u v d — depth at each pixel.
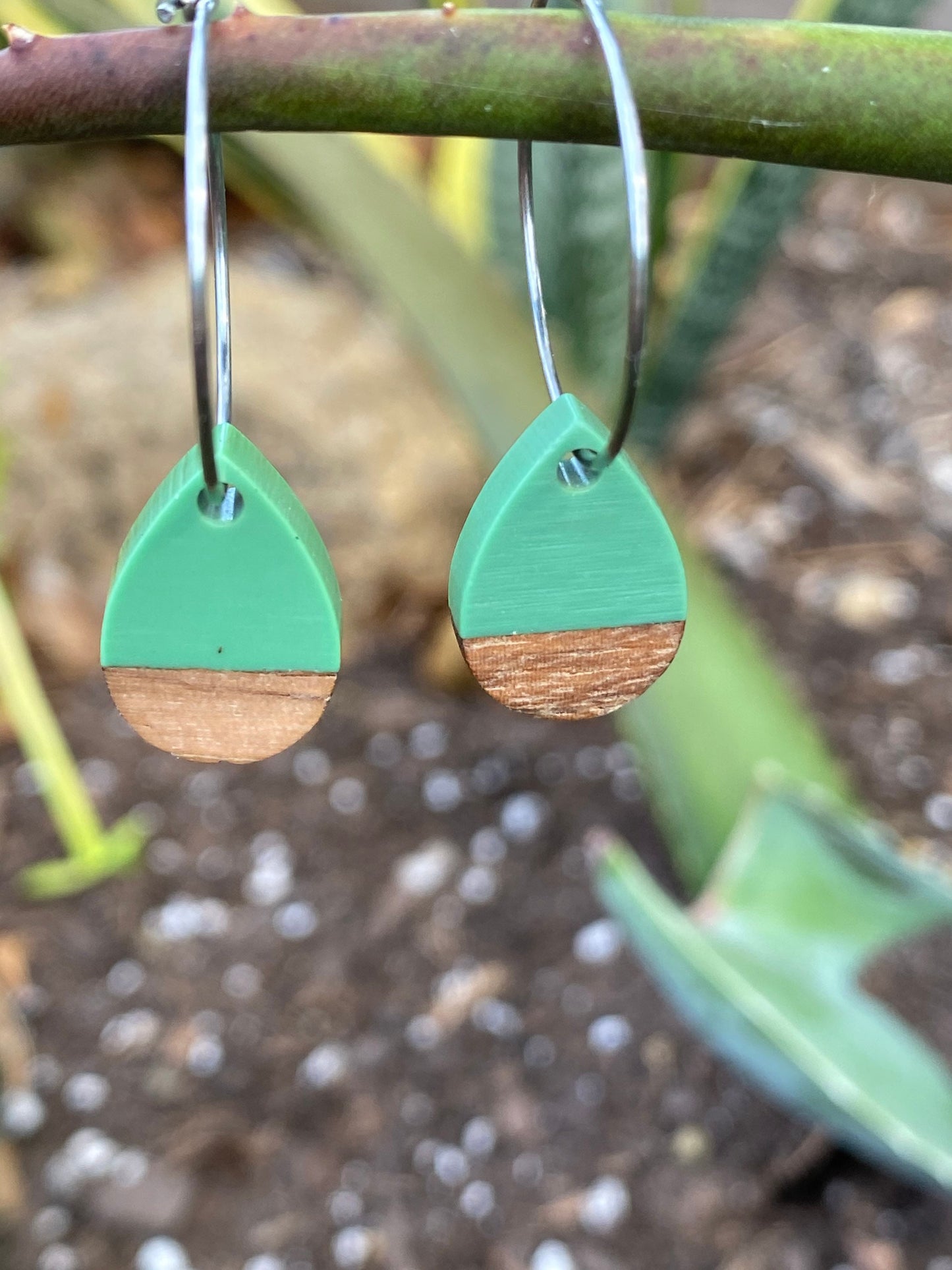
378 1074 0.21
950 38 0.09
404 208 0.21
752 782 0.17
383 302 0.23
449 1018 0.22
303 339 0.31
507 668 0.10
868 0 0.20
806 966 0.15
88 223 0.42
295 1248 0.19
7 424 0.30
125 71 0.09
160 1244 0.19
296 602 0.10
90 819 0.19
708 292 0.24
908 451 0.34
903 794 0.25
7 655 0.18
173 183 0.43
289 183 0.21
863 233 0.44
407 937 0.23
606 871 0.14
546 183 0.24
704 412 0.36
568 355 0.26
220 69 0.09
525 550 0.10
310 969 0.23
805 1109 0.15
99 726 0.28
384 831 0.25
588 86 0.09
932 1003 0.21
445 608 0.30
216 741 0.10
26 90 0.09
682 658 0.18
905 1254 0.18
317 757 0.27
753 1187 0.19
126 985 0.23
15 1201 0.20
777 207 0.23
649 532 0.10
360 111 0.09
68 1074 0.21
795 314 0.40
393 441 0.30
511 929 0.23
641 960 0.22
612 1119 0.20
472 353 0.20
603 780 0.26
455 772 0.26
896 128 0.09
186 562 0.09
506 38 0.09
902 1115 0.14
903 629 0.29
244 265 0.36
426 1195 0.19
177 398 0.30
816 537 0.32
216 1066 0.21
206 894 0.24
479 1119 0.20
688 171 0.25
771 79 0.09
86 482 0.30
